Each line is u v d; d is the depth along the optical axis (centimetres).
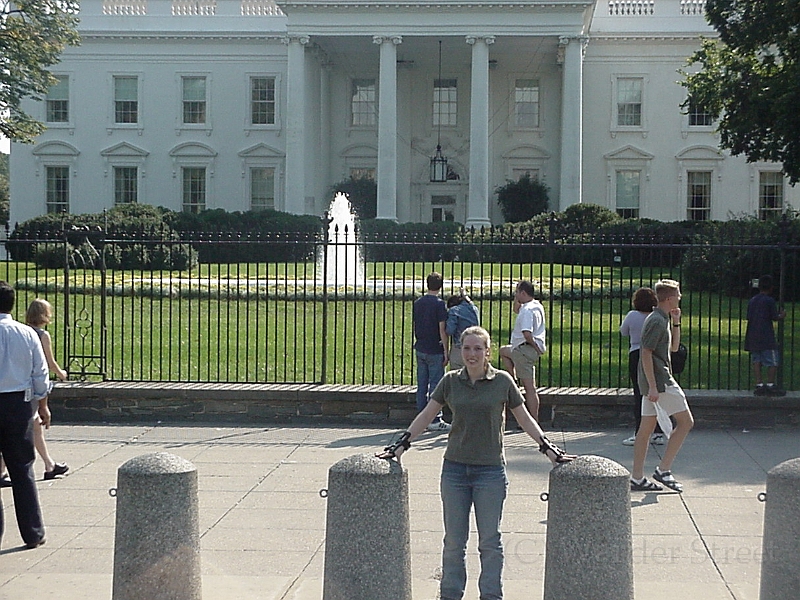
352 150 5406
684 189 5281
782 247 1251
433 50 5009
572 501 570
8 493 955
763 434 1173
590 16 4866
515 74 5319
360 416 1238
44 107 5450
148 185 5434
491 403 622
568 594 567
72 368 1505
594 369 1568
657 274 2748
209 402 1249
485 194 4684
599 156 5303
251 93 5384
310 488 930
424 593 655
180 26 5344
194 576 611
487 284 2358
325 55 5144
